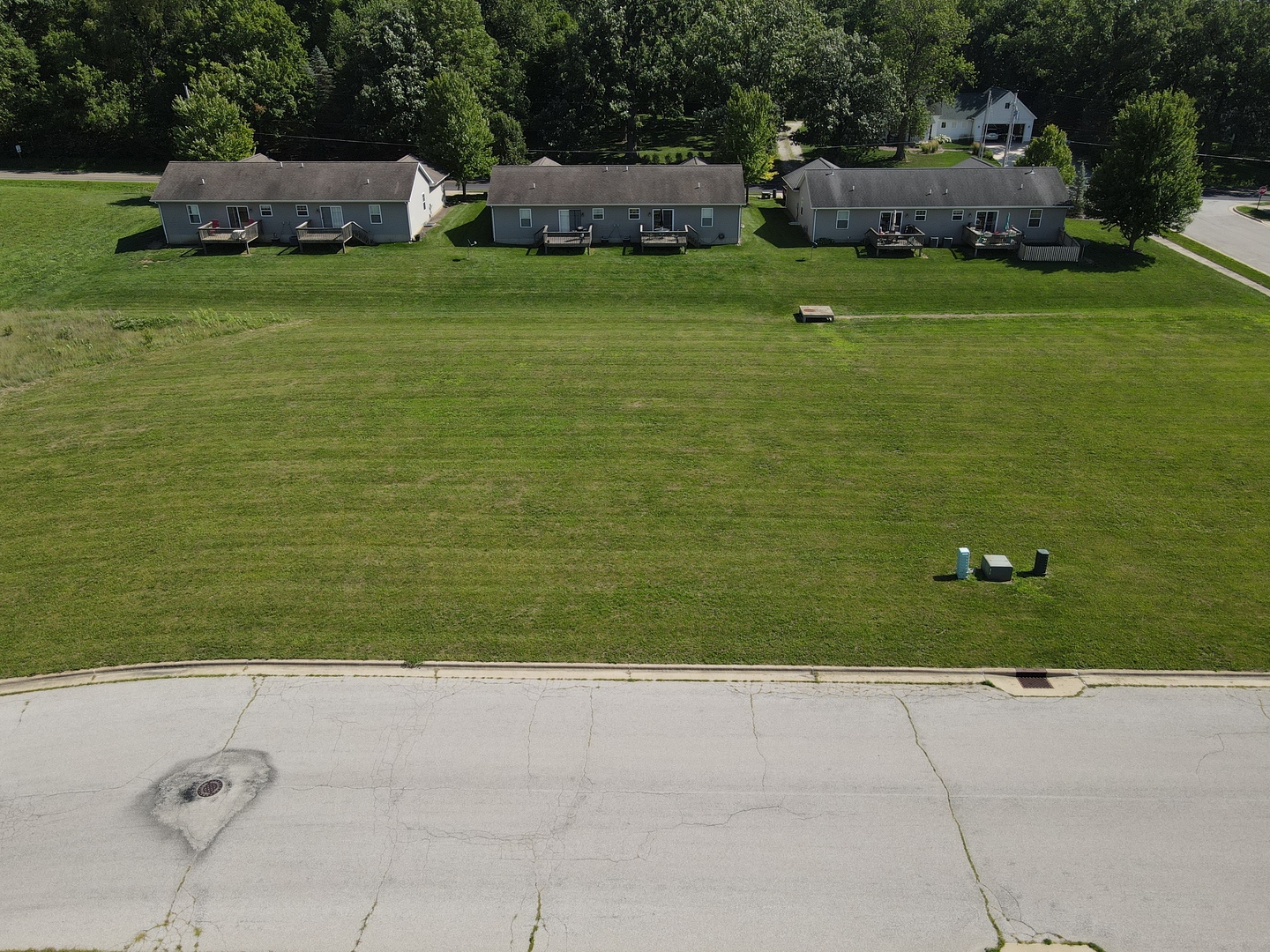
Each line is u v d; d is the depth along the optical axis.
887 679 18.42
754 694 18.00
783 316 41.94
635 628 19.88
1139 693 17.97
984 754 16.52
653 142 82.38
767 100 62.91
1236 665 18.73
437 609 20.45
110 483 25.81
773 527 23.83
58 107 70.81
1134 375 34.59
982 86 99.06
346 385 32.75
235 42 73.00
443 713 17.45
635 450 28.02
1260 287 46.25
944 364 35.53
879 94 70.69
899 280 46.38
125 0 72.56
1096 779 15.92
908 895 13.81
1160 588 21.34
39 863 14.29
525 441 28.53
